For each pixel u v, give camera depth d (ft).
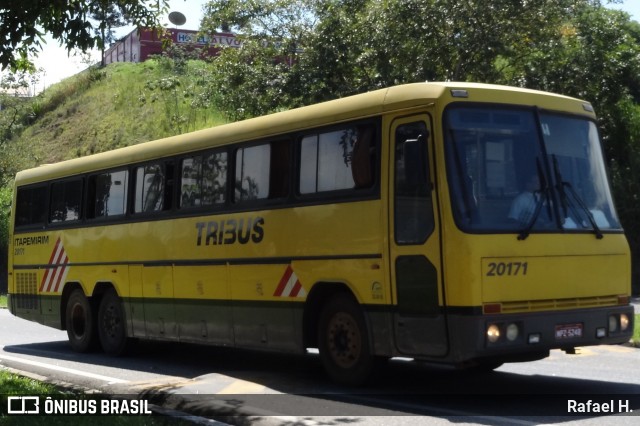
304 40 93.71
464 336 28.96
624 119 88.33
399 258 31.40
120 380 39.19
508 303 29.58
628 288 33.09
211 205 41.34
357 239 33.19
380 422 28.02
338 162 34.50
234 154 40.27
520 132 31.78
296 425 27.58
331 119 35.01
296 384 35.88
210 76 105.29
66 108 176.96
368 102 33.47
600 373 37.91
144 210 46.32
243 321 38.91
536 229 30.68
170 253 43.88
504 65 88.22
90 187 51.37
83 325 51.31
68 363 46.37
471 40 80.69
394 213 31.76
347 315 34.09
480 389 34.04
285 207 36.81
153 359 47.34
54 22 38.01
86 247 51.01
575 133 33.24
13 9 36.60
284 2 95.96
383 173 32.35
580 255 31.53
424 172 30.71
